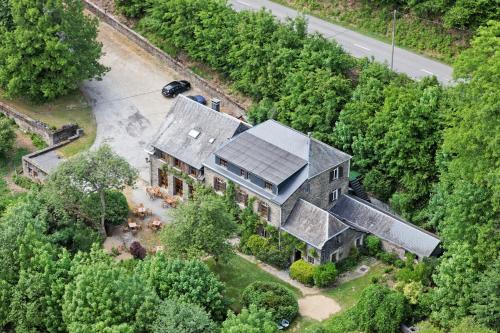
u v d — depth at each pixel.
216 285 85.38
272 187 95.19
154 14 131.62
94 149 113.19
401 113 99.19
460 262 83.00
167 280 84.44
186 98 107.12
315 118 108.50
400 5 122.50
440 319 83.56
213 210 90.44
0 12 120.69
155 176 108.00
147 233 101.69
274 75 116.19
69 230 96.12
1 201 104.50
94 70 123.25
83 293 80.62
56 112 121.88
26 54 118.31
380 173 102.81
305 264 93.88
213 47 123.56
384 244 95.69
